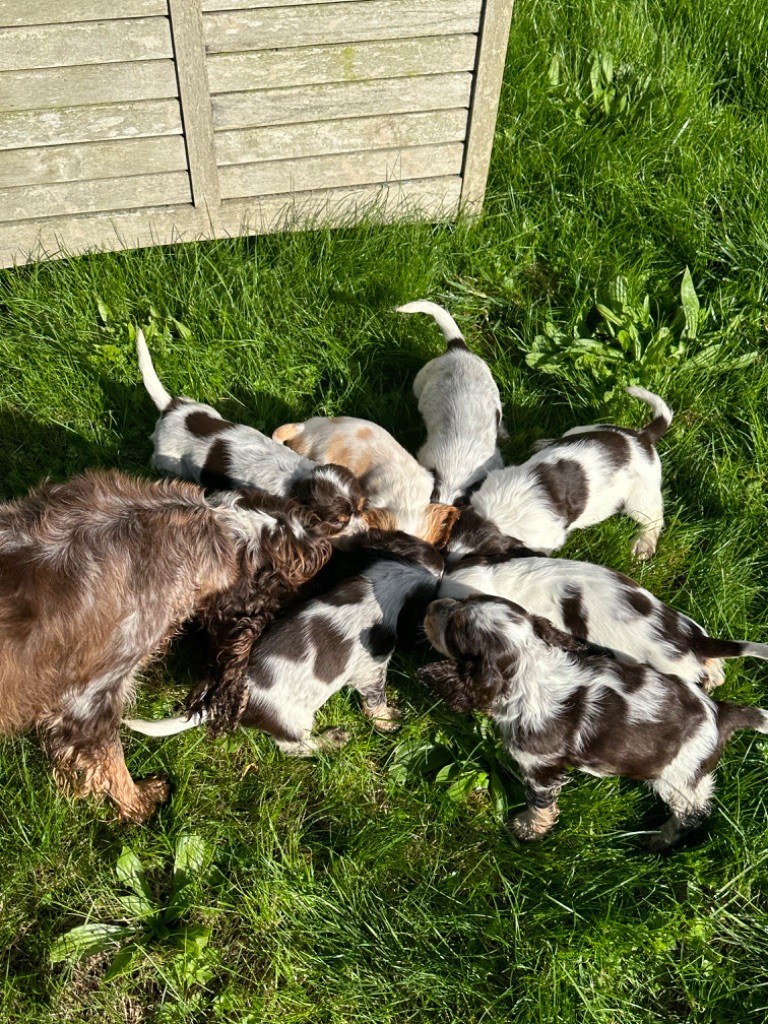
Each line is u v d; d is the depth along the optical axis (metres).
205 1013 0.63
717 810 0.69
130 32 0.83
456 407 0.88
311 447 0.86
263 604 0.69
